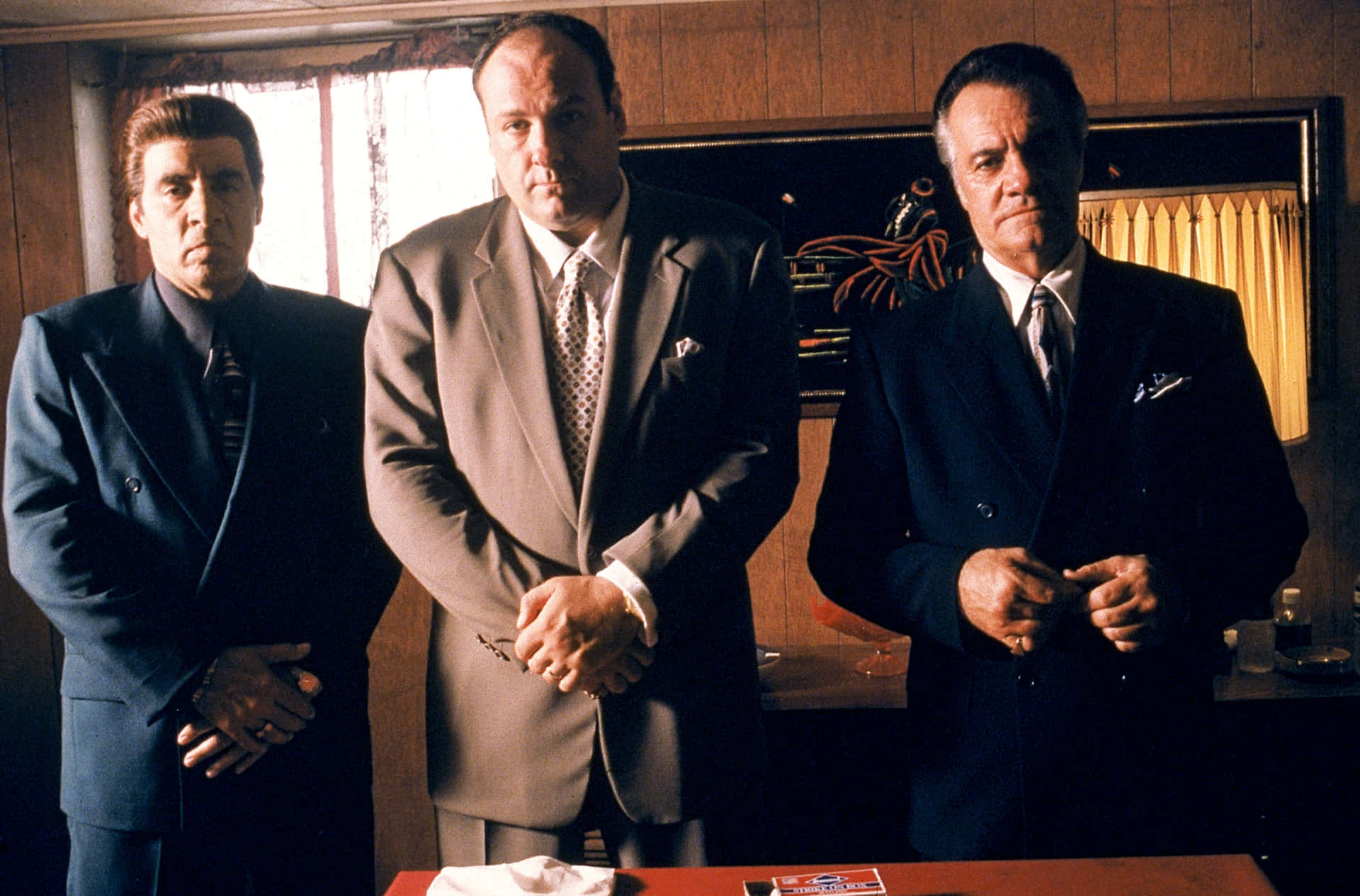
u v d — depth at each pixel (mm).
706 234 1499
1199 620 1330
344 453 1749
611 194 1470
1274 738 2023
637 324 1436
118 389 1649
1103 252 2162
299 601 1678
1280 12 2418
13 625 2654
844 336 2506
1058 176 1364
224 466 1667
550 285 1478
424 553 1368
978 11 2453
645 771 1384
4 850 2664
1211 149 2428
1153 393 1393
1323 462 2486
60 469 1641
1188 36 2432
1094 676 1366
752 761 1451
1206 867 1091
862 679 2248
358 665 1762
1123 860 1111
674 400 1413
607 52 1455
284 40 2686
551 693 1400
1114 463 1390
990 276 1487
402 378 1479
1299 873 2041
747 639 1486
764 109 2500
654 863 1430
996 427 1421
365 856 1757
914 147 2465
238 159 1708
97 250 2672
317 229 2680
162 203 1658
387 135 2645
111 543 1617
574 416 1435
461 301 1485
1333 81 2426
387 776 2584
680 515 1363
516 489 1410
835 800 2092
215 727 1589
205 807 1604
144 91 2664
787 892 1055
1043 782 1354
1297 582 2510
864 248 2490
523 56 1358
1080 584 1305
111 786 1605
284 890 1661
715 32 2496
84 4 2453
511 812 1408
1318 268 2430
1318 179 2416
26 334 1705
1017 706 1372
